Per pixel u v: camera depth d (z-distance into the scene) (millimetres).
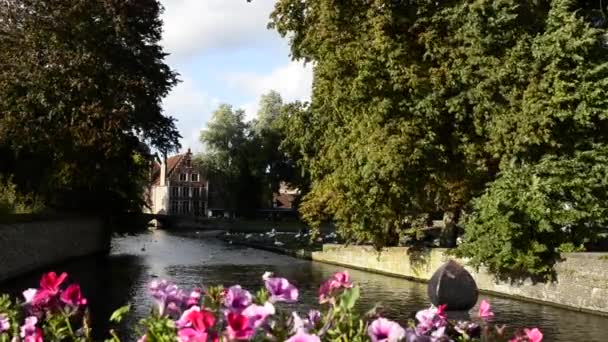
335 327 4152
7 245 28250
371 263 34000
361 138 25844
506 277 23219
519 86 23359
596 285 19703
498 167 25641
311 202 33188
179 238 69438
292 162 84375
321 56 27047
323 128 29891
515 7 23531
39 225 33469
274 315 4109
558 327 17609
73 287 4691
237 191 88250
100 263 38125
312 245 51844
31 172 40750
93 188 44781
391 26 25688
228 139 88250
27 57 37594
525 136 22469
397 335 3855
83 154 38781
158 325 3928
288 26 28984
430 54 25000
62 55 38000
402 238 31594
